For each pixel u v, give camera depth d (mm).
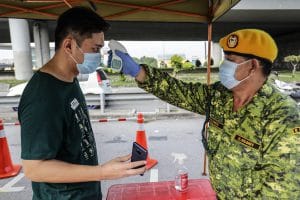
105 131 6648
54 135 1268
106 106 9156
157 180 3945
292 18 18625
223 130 1474
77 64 1410
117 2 3250
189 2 3406
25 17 3447
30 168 1250
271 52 1323
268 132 1306
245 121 1373
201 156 4848
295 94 7719
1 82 15469
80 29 1329
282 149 1269
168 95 1762
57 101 1313
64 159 1410
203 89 1695
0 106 8781
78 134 1442
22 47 16094
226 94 1521
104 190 3678
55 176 1244
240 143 1391
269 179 1319
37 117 1246
